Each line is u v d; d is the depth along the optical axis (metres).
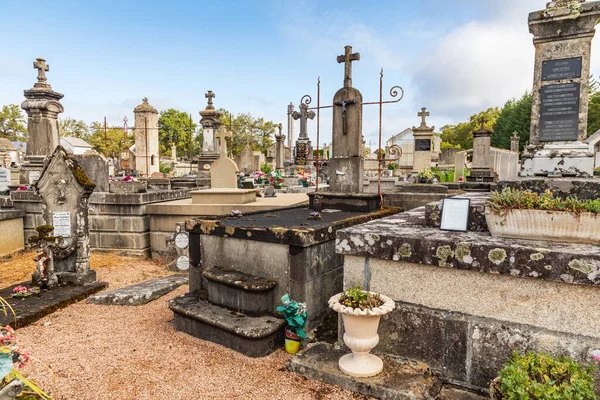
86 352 3.10
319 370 2.67
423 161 17.47
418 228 3.06
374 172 22.28
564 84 4.20
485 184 9.30
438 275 2.59
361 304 2.53
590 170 4.07
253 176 13.79
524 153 4.43
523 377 1.93
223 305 3.55
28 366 2.84
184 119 55.28
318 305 3.54
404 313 2.73
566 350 2.22
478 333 2.47
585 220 2.33
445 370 2.61
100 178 6.97
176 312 3.53
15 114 50.88
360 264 2.88
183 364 2.92
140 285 4.81
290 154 25.39
